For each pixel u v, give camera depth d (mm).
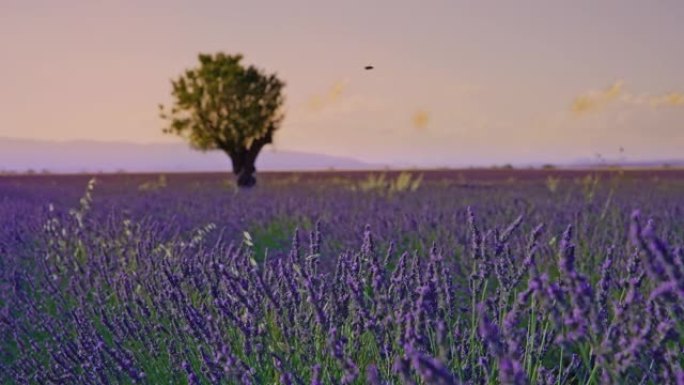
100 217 10000
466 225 8445
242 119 33125
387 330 3344
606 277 3090
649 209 10727
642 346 2379
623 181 24156
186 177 53656
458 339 3461
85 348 4426
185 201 15648
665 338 2414
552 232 7961
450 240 7707
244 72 33375
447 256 6832
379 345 3256
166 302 4891
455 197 16359
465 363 3215
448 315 3574
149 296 5430
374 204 13125
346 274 4066
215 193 20297
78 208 13070
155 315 4859
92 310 5441
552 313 2311
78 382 4188
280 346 3666
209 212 13000
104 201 15883
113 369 4191
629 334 2541
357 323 3531
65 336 5043
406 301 3576
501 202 13172
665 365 2436
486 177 40656
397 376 3094
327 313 3770
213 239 9375
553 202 12664
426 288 3055
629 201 12711
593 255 6395
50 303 6363
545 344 3500
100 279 6281
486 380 3027
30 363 4797
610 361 2301
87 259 6980
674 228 8086
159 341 4520
